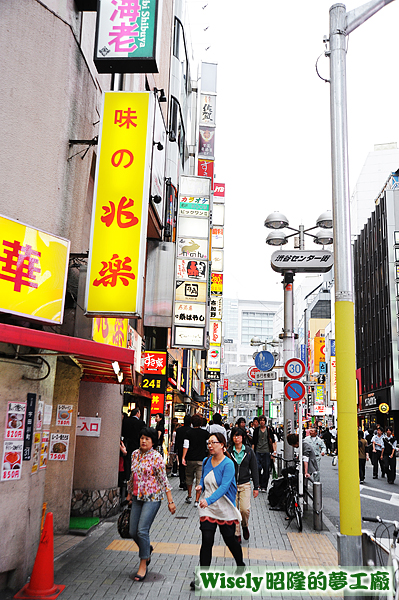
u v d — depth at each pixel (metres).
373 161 70.38
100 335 8.10
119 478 11.38
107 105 7.89
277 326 132.50
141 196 7.55
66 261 6.75
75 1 7.96
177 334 14.51
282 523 10.25
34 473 6.28
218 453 6.04
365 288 54.06
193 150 32.41
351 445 5.62
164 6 17.88
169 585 6.07
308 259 15.26
